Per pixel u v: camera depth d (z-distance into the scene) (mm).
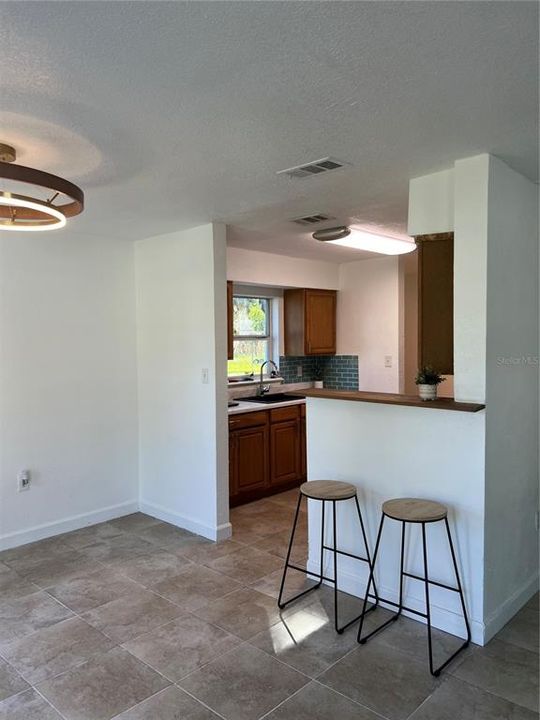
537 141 2279
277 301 5781
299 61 1602
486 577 2543
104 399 4316
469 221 2500
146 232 4090
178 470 4184
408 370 6422
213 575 3301
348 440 3035
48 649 2516
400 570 2725
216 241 3799
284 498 4980
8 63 1585
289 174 2674
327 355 6039
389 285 5441
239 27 1417
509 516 2770
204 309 3867
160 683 2258
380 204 3281
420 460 2725
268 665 2371
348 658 2420
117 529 4137
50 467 3988
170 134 2145
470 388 2535
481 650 2477
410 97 1852
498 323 2596
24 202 2100
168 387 4230
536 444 3078
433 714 2053
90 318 4219
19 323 3809
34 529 3895
